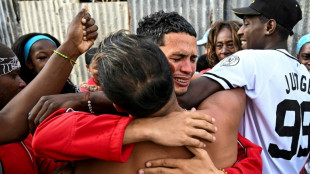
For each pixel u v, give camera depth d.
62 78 0.94
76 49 0.96
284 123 1.06
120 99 0.61
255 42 1.28
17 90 1.06
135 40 0.64
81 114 0.72
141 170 0.69
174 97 0.72
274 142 1.06
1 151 0.97
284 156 1.09
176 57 0.88
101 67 0.62
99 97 0.90
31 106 0.89
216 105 0.87
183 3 3.46
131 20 3.78
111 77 0.59
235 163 0.79
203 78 1.02
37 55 1.60
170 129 0.66
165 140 0.65
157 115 0.70
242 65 1.02
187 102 0.94
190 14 3.48
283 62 1.11
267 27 1.22
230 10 3.31
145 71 0.59
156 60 0.61
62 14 3.97
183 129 0.66
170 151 0.71
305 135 1.18
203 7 3.39
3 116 0.86
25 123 0.88
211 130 0.69
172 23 0.88
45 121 0.74
